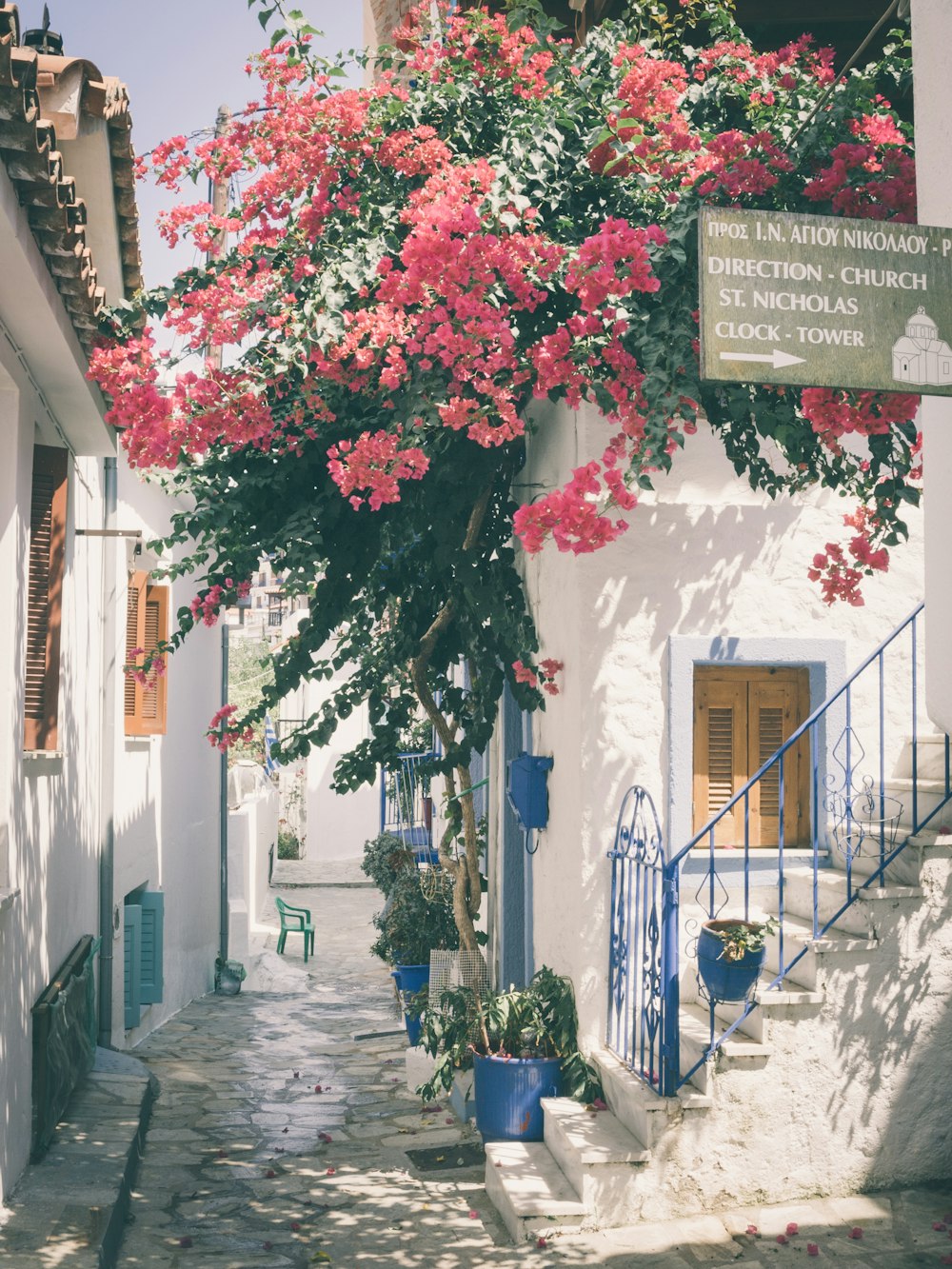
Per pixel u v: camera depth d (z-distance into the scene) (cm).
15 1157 535
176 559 1265
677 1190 531
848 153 465
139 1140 660
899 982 554
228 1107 777
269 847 2614
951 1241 500
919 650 638
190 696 1370
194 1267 499
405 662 787
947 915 559
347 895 2523
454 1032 692
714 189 461
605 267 434
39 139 406
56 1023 626
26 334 530
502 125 566
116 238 625
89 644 862
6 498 546
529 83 560
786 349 332
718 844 641
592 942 611
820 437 506
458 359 477
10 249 443
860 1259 486
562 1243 512
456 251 457
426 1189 598
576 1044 614
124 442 554
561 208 539
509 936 819
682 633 619
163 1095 807
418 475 514
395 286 473
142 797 1099
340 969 1648
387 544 680
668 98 509
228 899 1602
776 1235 510
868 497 529
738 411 470
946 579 375
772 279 333
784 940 572
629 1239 511
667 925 540
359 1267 500
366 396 606
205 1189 603
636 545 618
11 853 540
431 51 571
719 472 627
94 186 570
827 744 631
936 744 611
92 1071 770
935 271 345
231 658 3778
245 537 683
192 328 552
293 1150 673
